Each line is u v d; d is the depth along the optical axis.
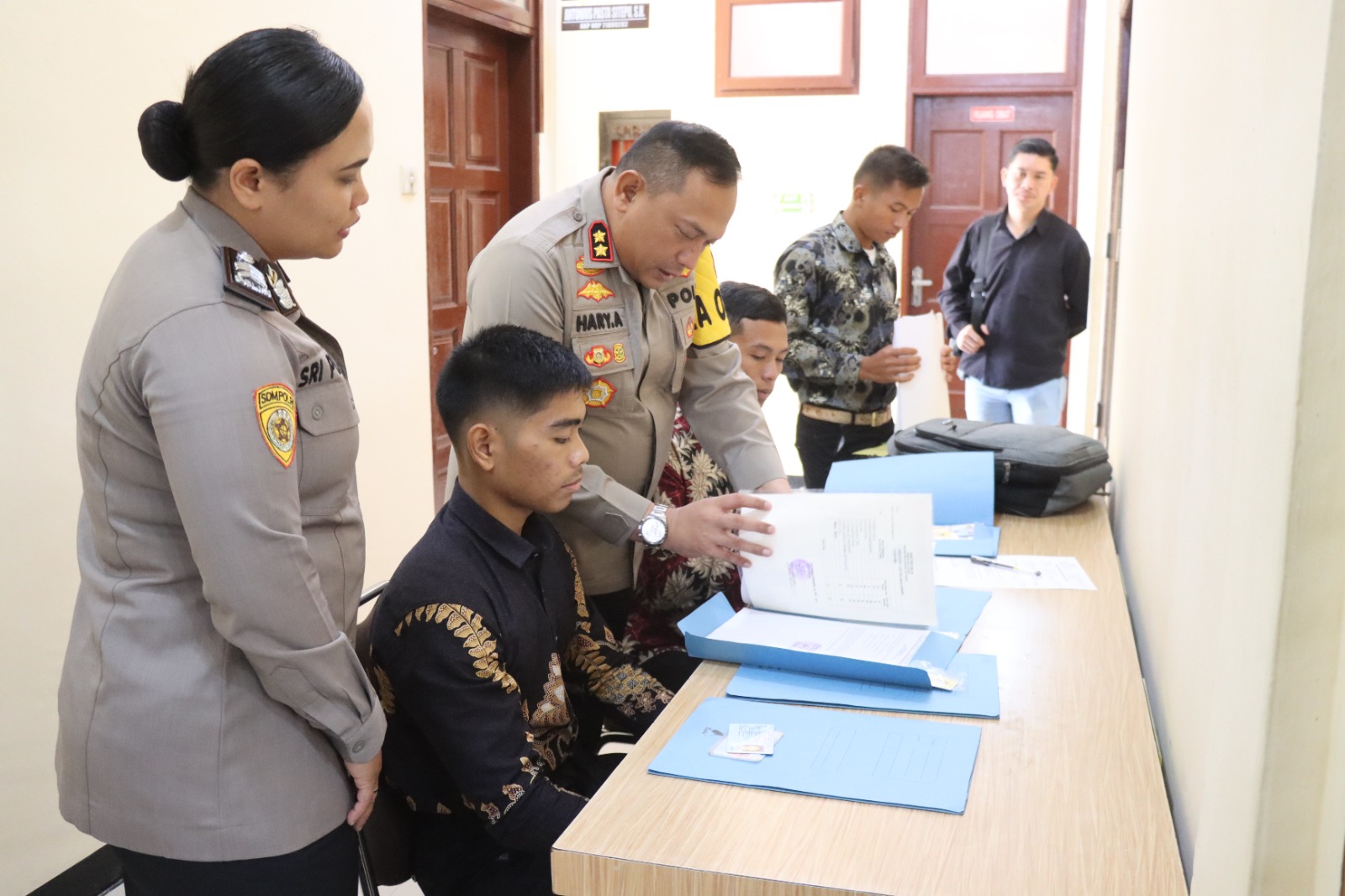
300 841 1.28
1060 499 2.24
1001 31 5.41
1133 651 1.50
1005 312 4.37
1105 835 1.06
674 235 1.63
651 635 2.00
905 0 5.48
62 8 2.30
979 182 5.64
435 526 1.47
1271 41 0.87
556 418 1.42
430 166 4.31
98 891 2.33
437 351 4.43
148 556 1.23
